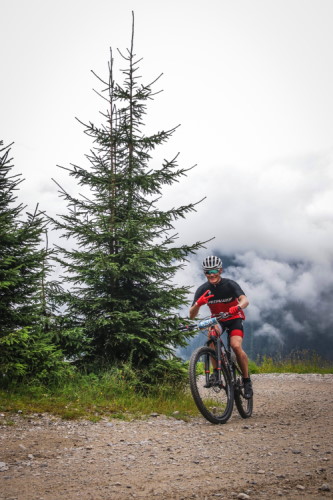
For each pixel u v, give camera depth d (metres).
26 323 6.64
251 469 3.45
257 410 7.30
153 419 5.74
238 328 6.16
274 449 4.09
